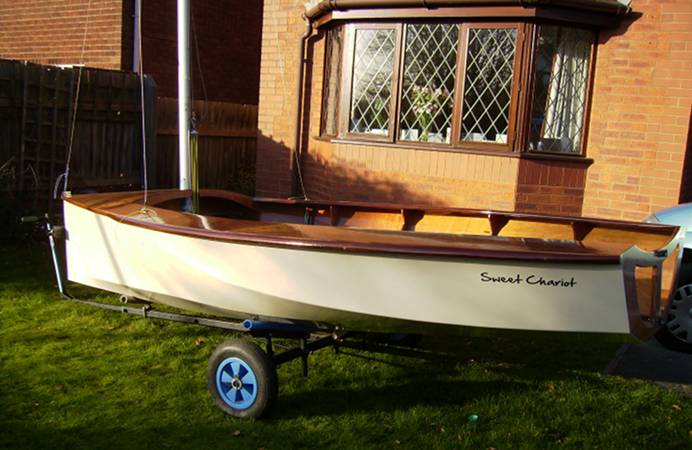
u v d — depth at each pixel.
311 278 4.27
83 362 4.98
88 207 5.09
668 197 7.78
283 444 3.92
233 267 4.45
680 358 5.63
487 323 4.13
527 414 4.43
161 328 5.74
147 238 4.73
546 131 8.12
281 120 10.23
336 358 5.31
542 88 8.02
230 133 11.98
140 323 5.82
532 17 7.69
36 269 7.32
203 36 12.81
